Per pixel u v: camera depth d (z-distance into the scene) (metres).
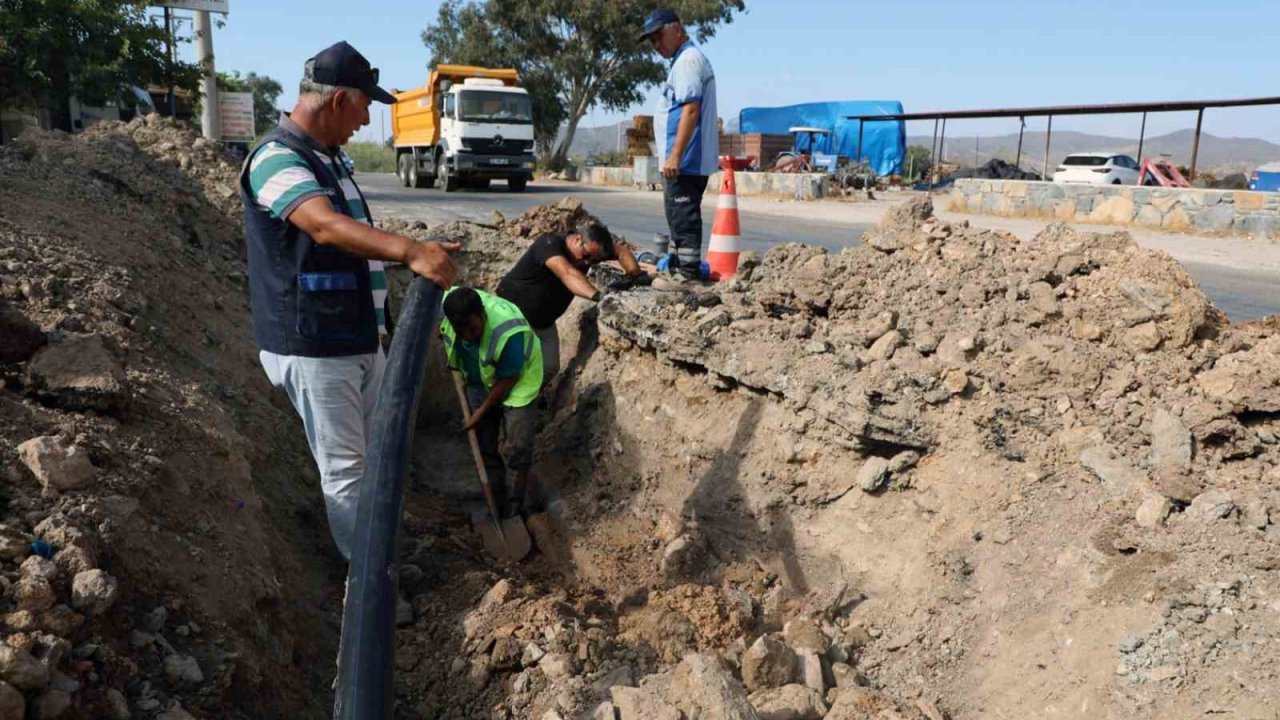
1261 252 10.54
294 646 3.05
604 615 3.92
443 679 3.29
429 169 23.45
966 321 4.28
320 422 3.31
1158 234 12.61
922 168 32.44
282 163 2.92
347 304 3.19
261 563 3.08
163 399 3.48
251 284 3.22
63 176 5.82
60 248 4.43
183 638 2.45
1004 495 3.55
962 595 3.40
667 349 5.07
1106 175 23.50
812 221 14.09
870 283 4.91
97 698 2.09
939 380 4.01
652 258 6.94
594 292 5.14
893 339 4.28
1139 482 3.31
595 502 5.13
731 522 4.43
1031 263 4.52
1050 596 3.15
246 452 3.86
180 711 2.21
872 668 3.38
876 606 3.64
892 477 3.91
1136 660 2.71
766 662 3.05
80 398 3.01
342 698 2.07
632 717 2.74
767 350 4.60
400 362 2.85
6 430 2.68
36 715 1.95
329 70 3.04
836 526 4.05
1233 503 3.05
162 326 4.39
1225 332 3.97
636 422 5.28
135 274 4.75
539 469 5.55
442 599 3.79
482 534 4.96
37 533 2.33
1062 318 4.11
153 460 2.97
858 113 31.20
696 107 5.97
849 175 23.73
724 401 4.84
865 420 3.92
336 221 2.84
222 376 4.48
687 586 3.77
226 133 16.67
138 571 2.49
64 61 15.56
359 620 2.20
